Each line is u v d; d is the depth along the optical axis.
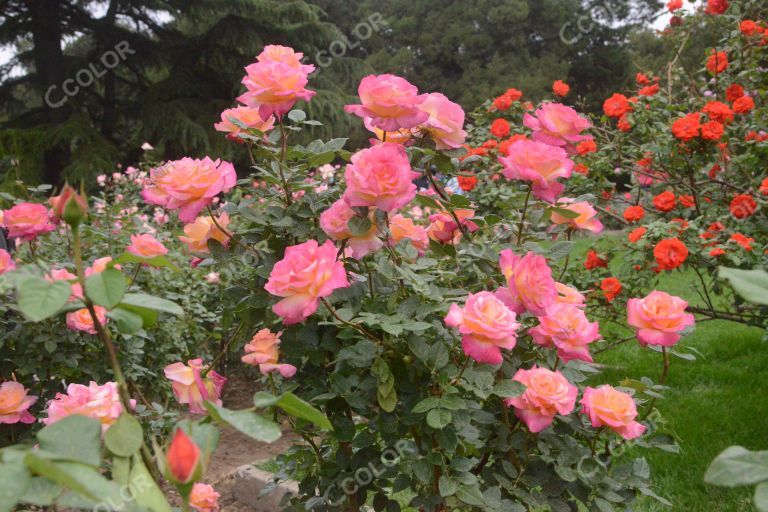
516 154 1.59
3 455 0.68
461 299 1.52
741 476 0.61
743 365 4.41
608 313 3.56
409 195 1.32
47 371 2.40
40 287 0.74
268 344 1.57
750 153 3.49
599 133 4.37
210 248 1.65
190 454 0.75
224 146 12.96
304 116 1.71
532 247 1.69
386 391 1.37
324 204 1.67
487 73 20.78
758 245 3.04
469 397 1.54
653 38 19.89
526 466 1.59
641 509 2.57
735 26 4.14
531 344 1.71
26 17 13.73
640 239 3.15
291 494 1.86
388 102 1.37
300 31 14.05
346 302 1.49
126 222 3.98
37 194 2.89
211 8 13.78
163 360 3.16
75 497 0.69
